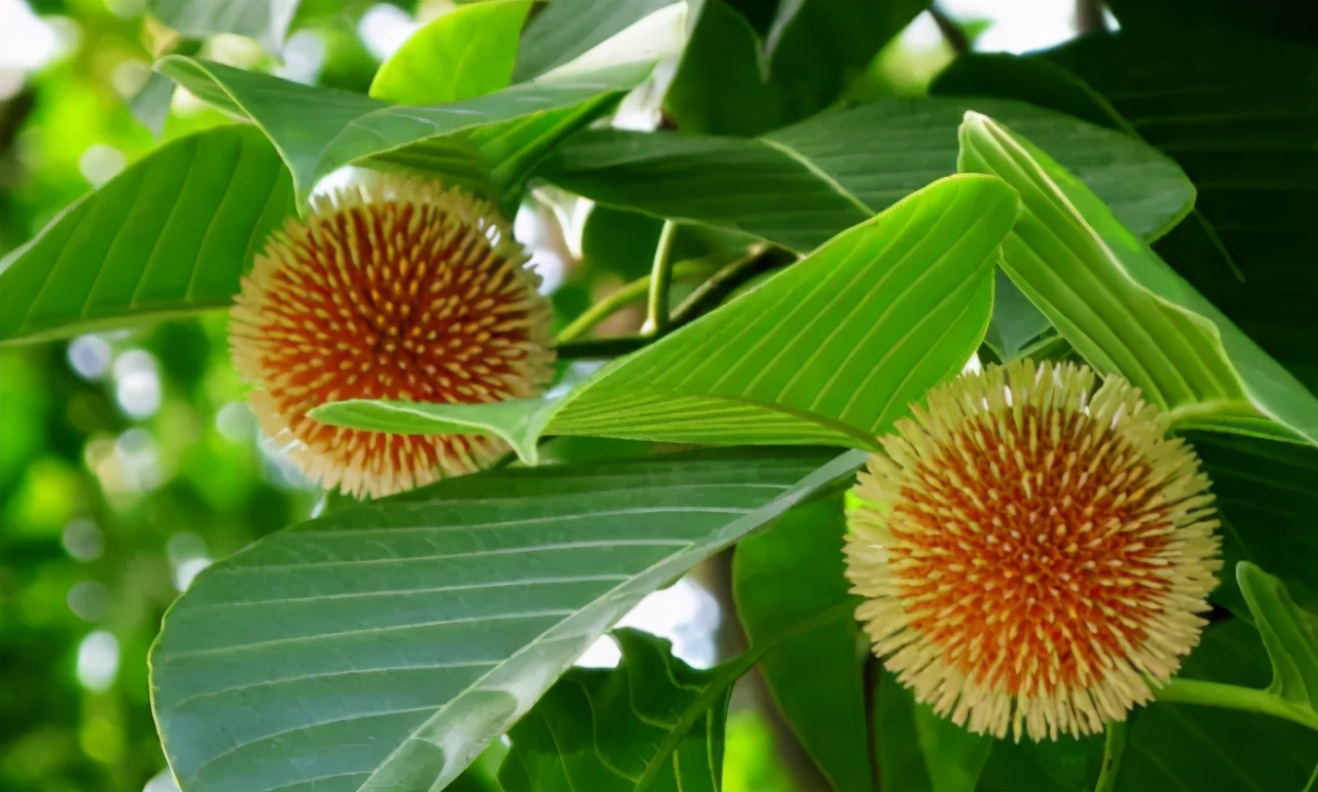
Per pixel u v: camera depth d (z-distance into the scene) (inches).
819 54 24.7
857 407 19.4
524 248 21.8
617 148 22.2
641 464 20.1
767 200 21.3
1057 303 18.8
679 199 21.5
